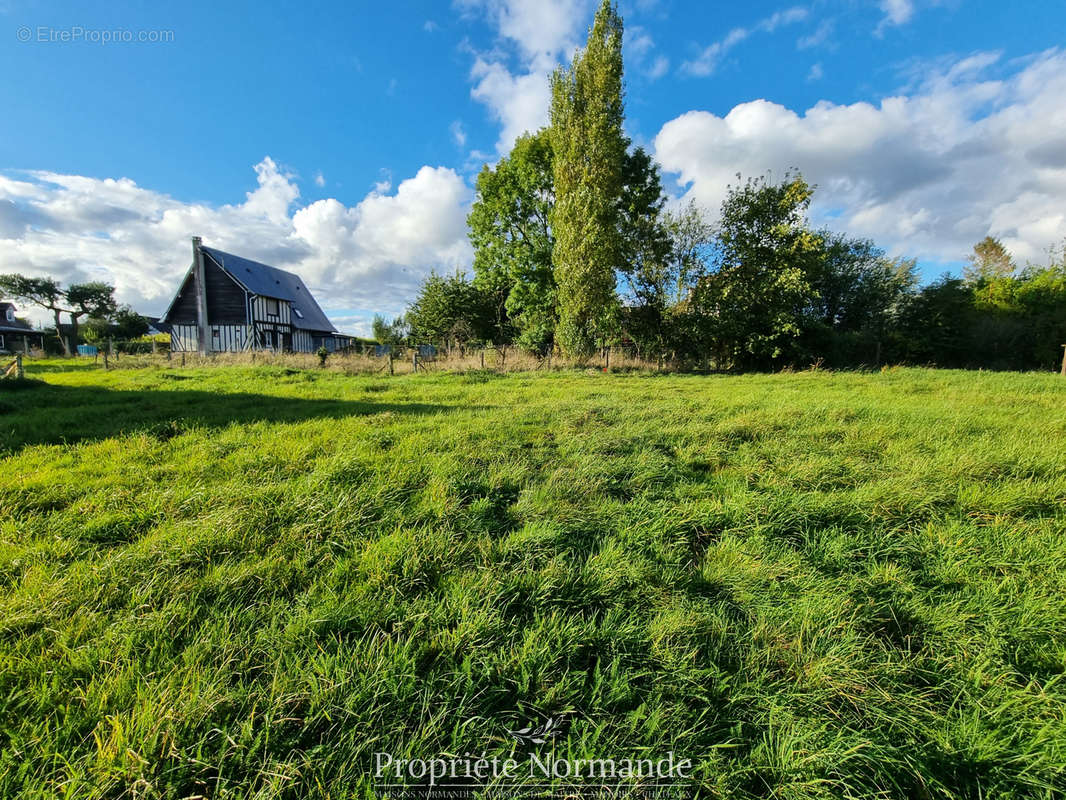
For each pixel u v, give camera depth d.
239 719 1.46
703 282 18.94
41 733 1.39
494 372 15.39
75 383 10.73
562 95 17.05
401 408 7.12
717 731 1.50
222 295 25.83
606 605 2.14
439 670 1.70
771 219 17.75
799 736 1.43
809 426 5.60
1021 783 1.34
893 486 3.40
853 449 4.60
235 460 4.05
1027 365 20.77
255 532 2.67
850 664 1.73
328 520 2.82
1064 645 1.81
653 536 2.78
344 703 1.51
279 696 1.51
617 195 17.75
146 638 1.78
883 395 8.91
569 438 5.08
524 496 3.32
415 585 2.24
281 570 2.28
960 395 8.57
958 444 4.63
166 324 26.36
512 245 23.66
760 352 18.12
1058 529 2.77
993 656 1.77
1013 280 23.61
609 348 18.81
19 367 9.92
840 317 24.69
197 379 12.16
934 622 1.98
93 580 2.13
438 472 3.72
